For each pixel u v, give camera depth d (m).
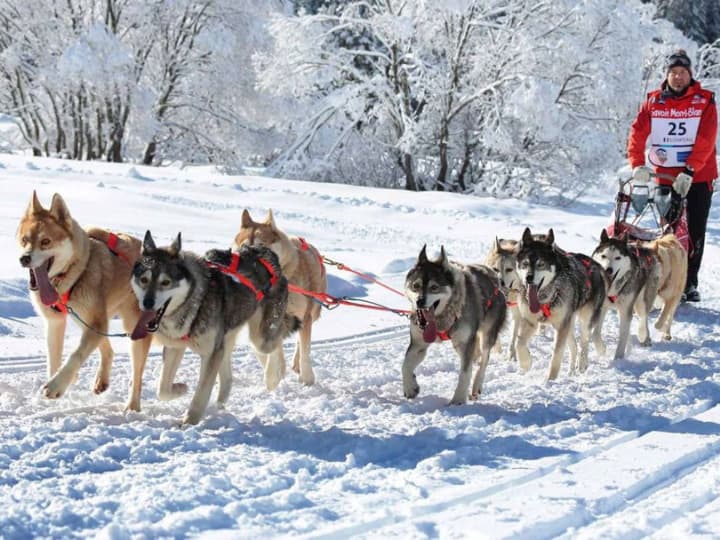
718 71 30.33
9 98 30.45
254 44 28.27
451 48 24.86
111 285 5.43
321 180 26.28
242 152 29.62
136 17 27.97
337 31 27.00
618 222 9.17
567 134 24.02
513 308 7.66
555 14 23.73
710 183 9.52
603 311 7.68
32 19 28.14
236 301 5.42
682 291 8.70
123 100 27.39
